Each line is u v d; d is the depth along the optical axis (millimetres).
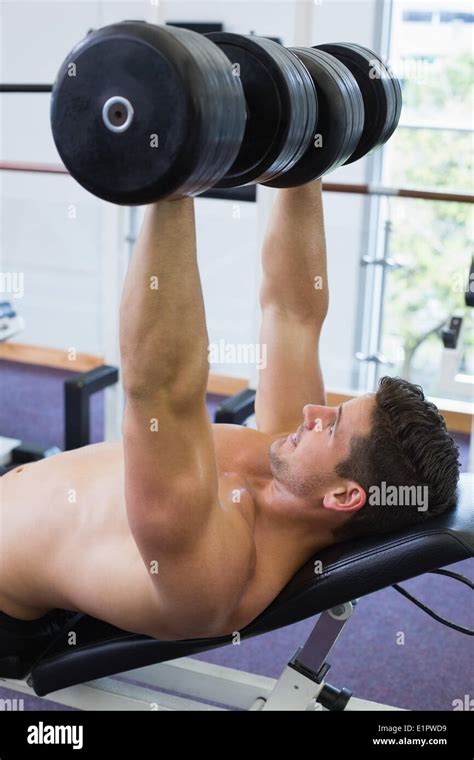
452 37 3541
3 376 4281
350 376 3441
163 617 1362
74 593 1468
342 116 1267
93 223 4051
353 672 2225
